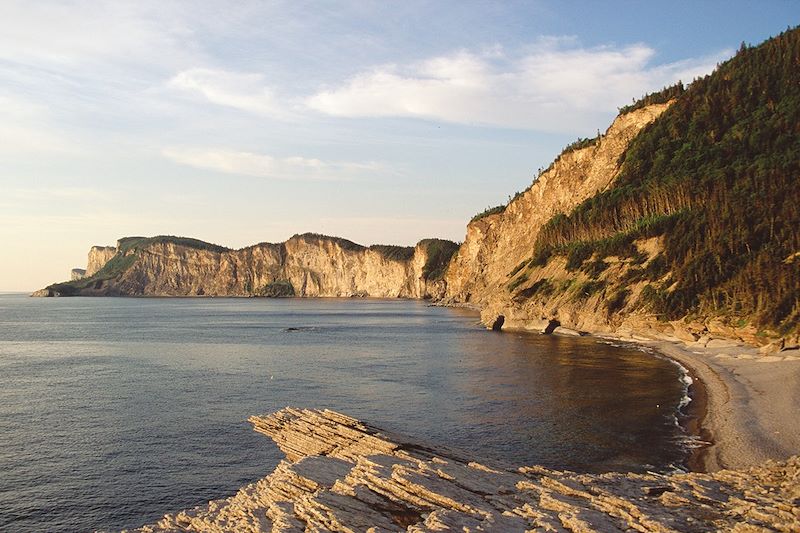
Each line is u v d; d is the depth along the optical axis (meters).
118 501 37.59
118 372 87.50
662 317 110.75
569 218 187.25
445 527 21.22
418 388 70.44
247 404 63.38
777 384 58.19
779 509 22.33
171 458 45.38
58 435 51.53
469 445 45.56
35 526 34.38
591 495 25.70
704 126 170.88
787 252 97.88
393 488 26.44
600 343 112.75
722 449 40.69
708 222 120.00
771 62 174.62
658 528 21.08
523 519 22.89
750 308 91.75
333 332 161.88
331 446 37.91
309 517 24.19
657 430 47.56
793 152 130.75
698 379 67.88
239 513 27.25
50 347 124.88
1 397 67.94
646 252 135.50
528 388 67.62
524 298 163.88
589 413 54.28
